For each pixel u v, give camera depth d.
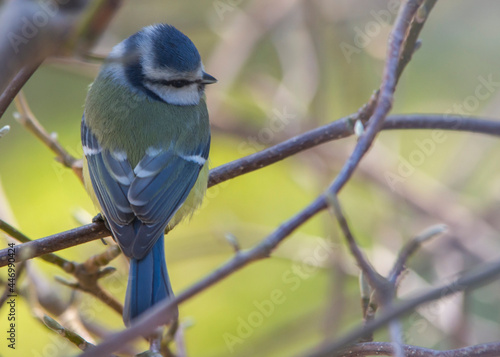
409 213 10.79
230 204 11.99
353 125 6.50
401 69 5.88
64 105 12.00
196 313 10.55
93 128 7.39
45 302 6.78
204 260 11.36
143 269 6.25
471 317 8.85
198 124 7.68
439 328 8.38
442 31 12.67
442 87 12.51
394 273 4.48
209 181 7.11
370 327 3.09
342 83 11.77
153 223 6.64
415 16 5.64
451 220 10.55
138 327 3.04
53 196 11.27
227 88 11.77
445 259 10.09
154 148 7.21
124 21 11.65
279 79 13.30
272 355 9.34
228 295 10.72
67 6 2.48
